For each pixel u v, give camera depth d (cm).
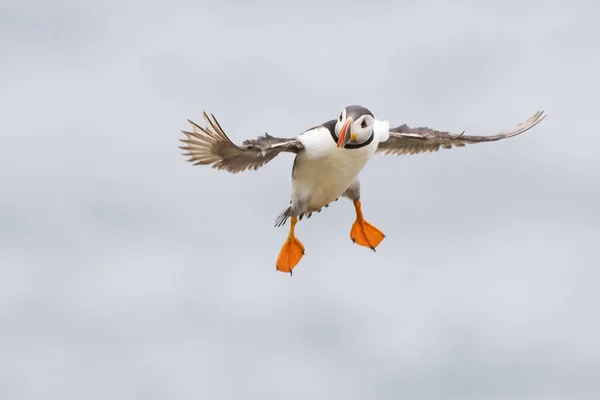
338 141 1091
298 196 1173
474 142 1266
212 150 1062
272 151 1098
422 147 1289
